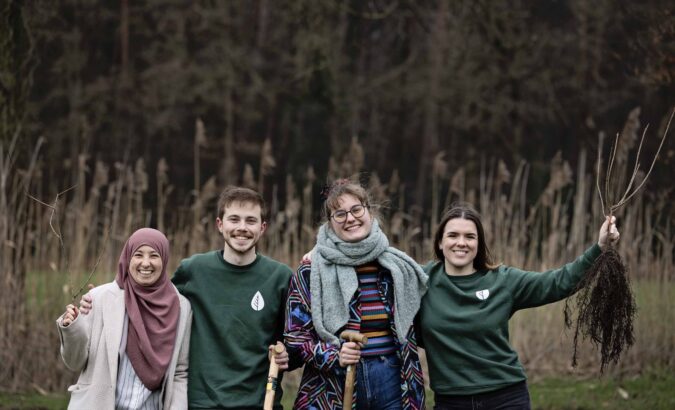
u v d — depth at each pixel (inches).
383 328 177.8
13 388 292.2
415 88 767.1
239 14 844.0
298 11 682.8
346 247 177.6
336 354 171.3
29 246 304.0
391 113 865.5
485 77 691.4
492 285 183.2
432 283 186.1
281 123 869.8
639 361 319.6
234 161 801.6
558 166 362.3
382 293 178.4
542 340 331.0
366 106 859.4
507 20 616.7
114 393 169.2
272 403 171.0
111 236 335.3
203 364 178.9
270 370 172.6
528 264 348.2
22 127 319.3
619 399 289.0
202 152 807.7
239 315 180.4
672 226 360.5
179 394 175.2
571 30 703.7
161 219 362.6
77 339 167.9
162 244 175.9
